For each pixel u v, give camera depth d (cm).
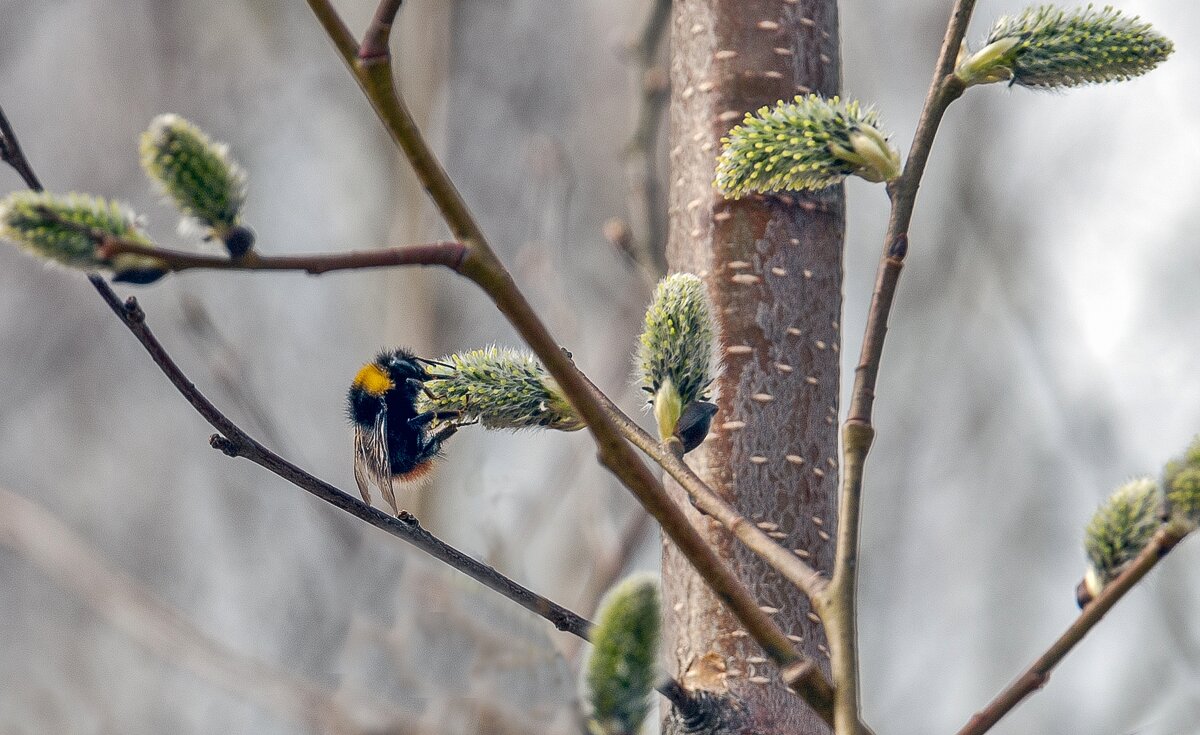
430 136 1347
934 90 342
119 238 273
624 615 286
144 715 1501
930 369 1630
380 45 270
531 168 985
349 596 934
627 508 948
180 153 271
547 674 783
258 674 983
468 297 1401
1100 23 351
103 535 1711
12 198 269
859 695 292
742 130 352
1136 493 331
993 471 1517
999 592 1432
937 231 1731
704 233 440
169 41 2006
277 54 2031
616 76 1742
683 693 395
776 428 423
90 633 1609
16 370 1878
